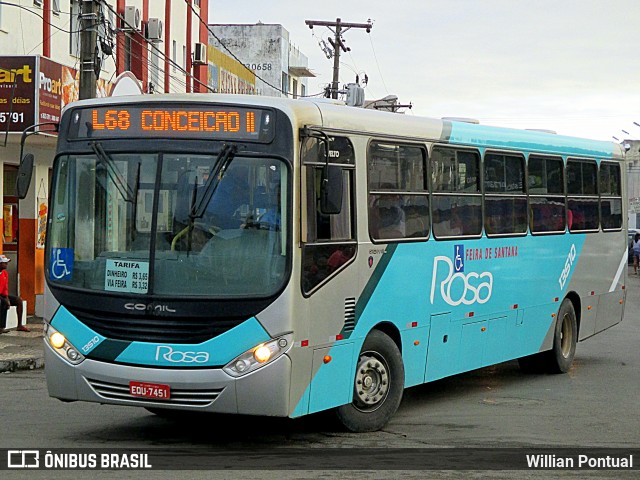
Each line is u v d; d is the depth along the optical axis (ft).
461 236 40.16
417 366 37.32
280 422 35.91
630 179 258.78
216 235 29.78
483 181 42.14
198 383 29.25
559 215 49.49
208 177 30.07
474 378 49.39
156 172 30.35
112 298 30.14
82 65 57.88
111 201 30.73
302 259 30.17
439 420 37.50
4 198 72.43
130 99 31.14
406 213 36.40
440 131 38.91
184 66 121.08
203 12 130.00
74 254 31.19
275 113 30.22
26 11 73.51
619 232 57.06
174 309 29.45
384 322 35.01
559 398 43.32
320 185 31.27
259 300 29.37
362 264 33.53
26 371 51.21
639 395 44.34
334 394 32.22
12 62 61.77
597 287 54.24
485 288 42.19
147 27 101.14
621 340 68.18
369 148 34.30
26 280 73.56
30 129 32.71
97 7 58.59
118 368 29.91
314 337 30.81
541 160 47.70
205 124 30.40
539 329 47.91
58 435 32.94
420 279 37.14
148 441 32.24
